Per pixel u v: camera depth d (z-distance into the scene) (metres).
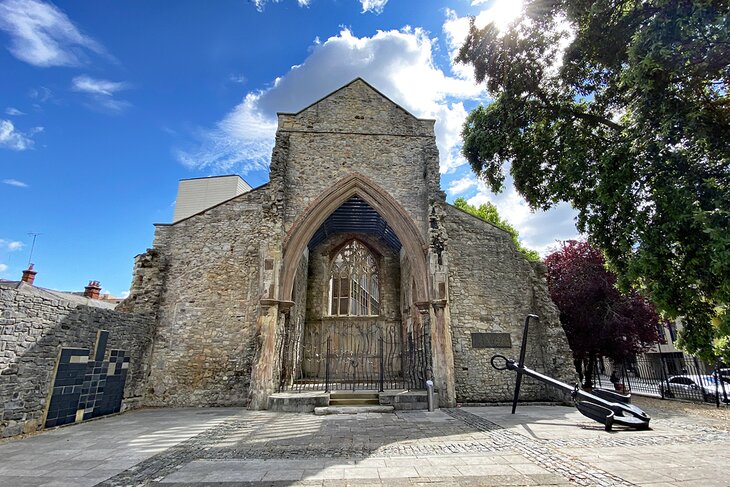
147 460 5.22
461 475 4.28
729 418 8.72
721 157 4.55
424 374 11.36
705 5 4.04
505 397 11.52
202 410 10.50
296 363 14.33
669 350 24.97
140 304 12.05
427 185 12.68
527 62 7.80
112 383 9.93
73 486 4.15
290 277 11.62
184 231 13.02
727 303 4.30
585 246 15.02
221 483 4.14
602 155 5.75
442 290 11.44
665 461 4.79
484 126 9.02
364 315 17.06
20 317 7.36
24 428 7.25
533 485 3.92
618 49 5.86
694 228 4.39
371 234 18.02
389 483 4.03
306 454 5.38
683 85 4.76
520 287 12.68
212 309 12.19
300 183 12.65
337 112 13.63
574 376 11.38
